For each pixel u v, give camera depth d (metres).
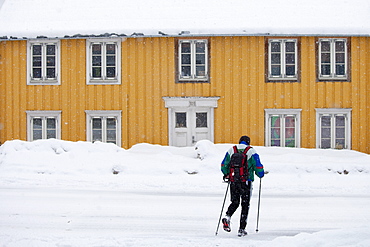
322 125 16.55
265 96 16.50
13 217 7.44
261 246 5.41
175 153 14.46
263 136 16.44
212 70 16.58
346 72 16.53
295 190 10.39
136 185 10.95
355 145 16.41
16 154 13.20
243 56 16.52
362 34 16.06
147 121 16.59
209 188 10.61
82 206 8.40
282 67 16.55
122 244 5.52
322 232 5.82
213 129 16.53
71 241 5.67
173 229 6.70
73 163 12.94
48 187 10.61
